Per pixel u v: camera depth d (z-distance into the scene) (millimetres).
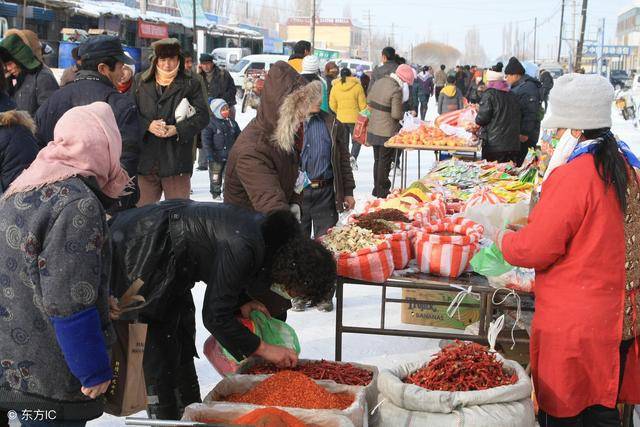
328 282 2863
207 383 4340
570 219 2771
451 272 3930
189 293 3445
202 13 40406
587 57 75250
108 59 4746
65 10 25781
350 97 12125
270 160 3855
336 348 3898
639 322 2877
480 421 2691
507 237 2984
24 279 2273
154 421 2479
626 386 2961
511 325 4203
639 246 2871
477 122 9000
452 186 6875
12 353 2307
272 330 3316
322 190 5758
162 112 5688
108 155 2395
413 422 2762
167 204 3113
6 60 5516
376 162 10336
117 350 2701
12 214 2275
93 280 2260
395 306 5863
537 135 9930
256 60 31891
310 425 2623
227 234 2893
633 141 21047
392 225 4285
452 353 2988
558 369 2854
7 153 3340
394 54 11555
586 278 2799
